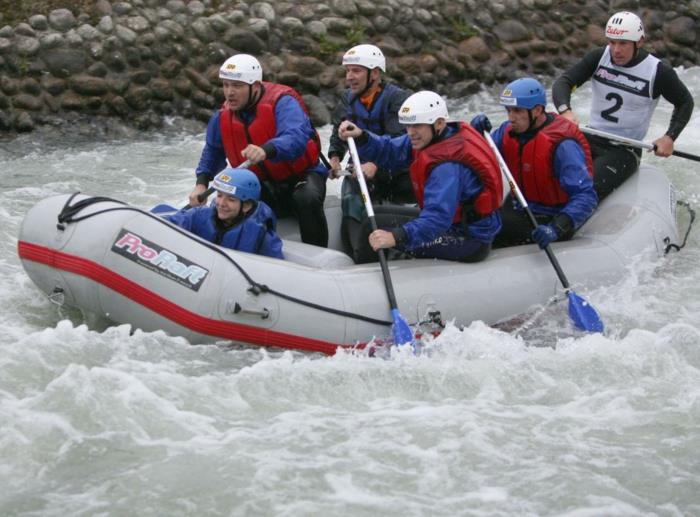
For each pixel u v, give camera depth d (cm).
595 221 1786
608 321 1594
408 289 1516
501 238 1761
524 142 1689
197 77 2695
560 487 1173
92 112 2620
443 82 2952
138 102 2639
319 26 2845
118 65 2644
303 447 1229
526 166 1695
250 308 1420
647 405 1355
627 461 1228
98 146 2548
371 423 1290
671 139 1866
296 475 1174
